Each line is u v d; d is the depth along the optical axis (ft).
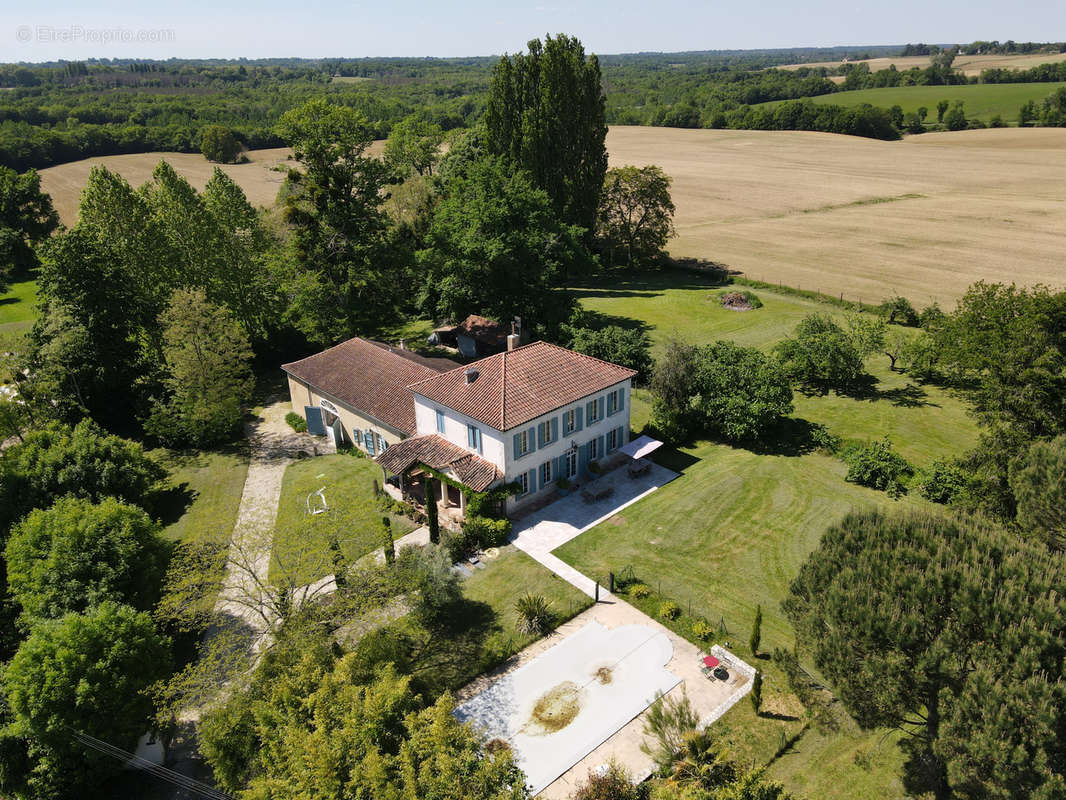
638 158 566.36
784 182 474.90
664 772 76.59
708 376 159.22
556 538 124.16
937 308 212.43
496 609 107.14
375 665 86.22
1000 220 355.56
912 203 404.98
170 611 101.76
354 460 158.40
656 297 271.90
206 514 137.28
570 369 141.49
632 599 108.06
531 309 206.90
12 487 118.83
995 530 73.72
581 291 286.87
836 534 77.51
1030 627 59.88
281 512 136.77
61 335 162.91
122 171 478.59
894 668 63.62
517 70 273.54
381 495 140.46
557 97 270.87
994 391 116.78
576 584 112.06
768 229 368.48
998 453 110.93
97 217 182.29
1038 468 85.66
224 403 167.32
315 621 91.50
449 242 209.87
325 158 200.13
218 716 78.69
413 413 148.36
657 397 161.79
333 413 167.63
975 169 483.10
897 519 76.54
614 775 74.18
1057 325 115.75
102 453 127.44
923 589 66.03
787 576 111.65
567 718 87.76
